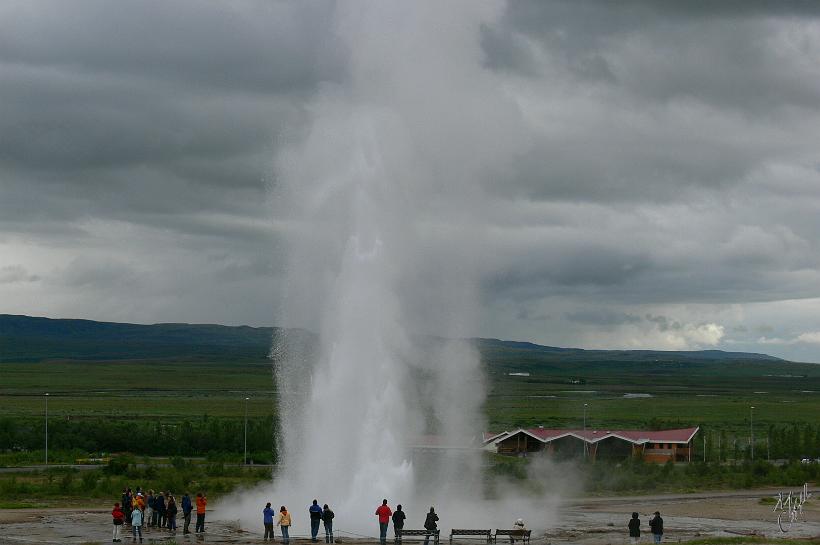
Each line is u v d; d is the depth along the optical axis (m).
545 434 142.50
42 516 71.75
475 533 59.75
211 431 157.75
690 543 58.34
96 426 162.00
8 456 138.25
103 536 60.88
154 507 66.19
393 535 61.28
